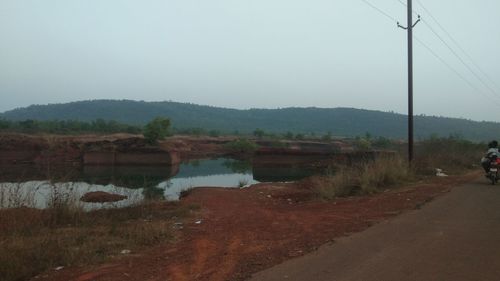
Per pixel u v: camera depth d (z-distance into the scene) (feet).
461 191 51.08
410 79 77.66
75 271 22.52
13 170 148.77
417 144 120.37
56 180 46.44
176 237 30.60
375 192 52.13
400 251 23.95
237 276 20.57
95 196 59.41
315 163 177.58
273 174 144.15
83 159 212.84
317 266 21.58
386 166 62.85
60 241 27.22
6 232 30.73
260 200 51.34
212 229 33.32
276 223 34.86
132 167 198.29
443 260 22.07
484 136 422.41
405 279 19.24
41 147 226.99
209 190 63.05
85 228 33.60
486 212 36.32
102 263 23.91
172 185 97.91
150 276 21.13
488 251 23.70
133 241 28.71
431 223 31.73
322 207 42.86
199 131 510.17
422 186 57.26
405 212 36.83
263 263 22.63
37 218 35.01
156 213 42.06
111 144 225.56
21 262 22.76
